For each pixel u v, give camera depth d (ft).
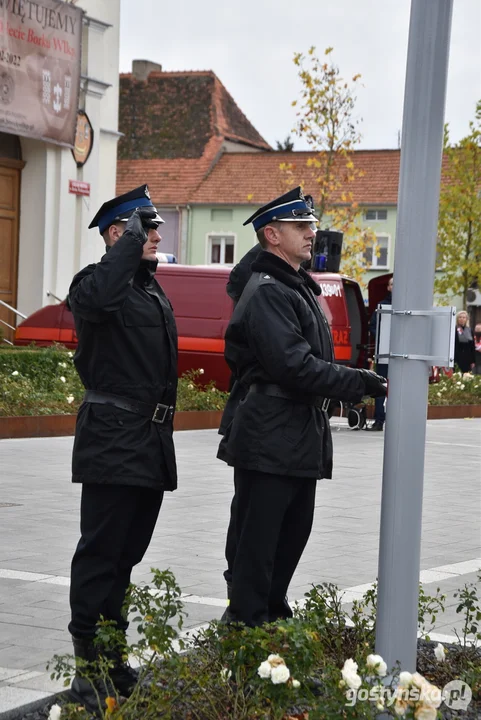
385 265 177.37
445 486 42.83
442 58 15.15
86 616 16.19
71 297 16.34
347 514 34.63
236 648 14.89
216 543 29.01
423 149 15.19
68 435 53.83
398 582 15.21
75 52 88.63
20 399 54.54
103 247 96.73
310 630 14.73
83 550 16.33
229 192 177.17
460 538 31.50
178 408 60.18
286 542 17.71
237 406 18.30
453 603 23.38
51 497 35.32
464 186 142.41
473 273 141.59
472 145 142.00
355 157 183.42
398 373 15.28
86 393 16.66
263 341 16.47
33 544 27.94
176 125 186.29
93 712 15.03
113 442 16.17
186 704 14.62
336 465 47.52
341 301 68.23
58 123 87.81
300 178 176.14
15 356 59.41
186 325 67.56
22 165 90.07
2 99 82.12
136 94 189.47
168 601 15.51
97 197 94.89
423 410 15.26
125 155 184.44
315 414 17.15
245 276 21.36
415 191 15.21
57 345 65.98
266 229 17.38
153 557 26.94
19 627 20.22
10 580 23.98
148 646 14.99
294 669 13.88
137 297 16.53
